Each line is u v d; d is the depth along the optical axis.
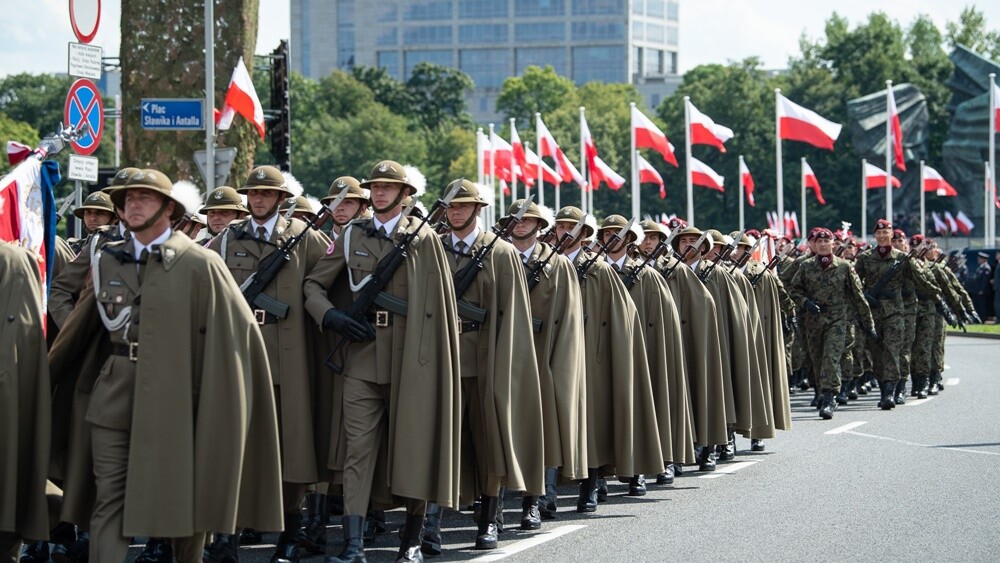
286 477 20.03
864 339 45.38
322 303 19.80
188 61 43.19
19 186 18.44
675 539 21.75
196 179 43.94
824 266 39.88
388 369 19.77
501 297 21.50
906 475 28.17
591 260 25.73
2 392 16.67
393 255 19.83
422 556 20.19
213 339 17.23
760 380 32.41
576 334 23.42
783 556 20.33
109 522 16.95
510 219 23.44
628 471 25.27
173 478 16.83
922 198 133.75
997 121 108.69
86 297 17.80
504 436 20.95
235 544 19.34
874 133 186.25
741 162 106.44
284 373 20.30
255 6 44.66
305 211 24.45
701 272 31.45
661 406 27.20
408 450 19.38
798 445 33.69
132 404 17.20
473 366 21.45
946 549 20.77
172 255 17.28
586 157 90.75
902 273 42.69
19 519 17.06
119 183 21.28
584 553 20.70
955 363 62.56
